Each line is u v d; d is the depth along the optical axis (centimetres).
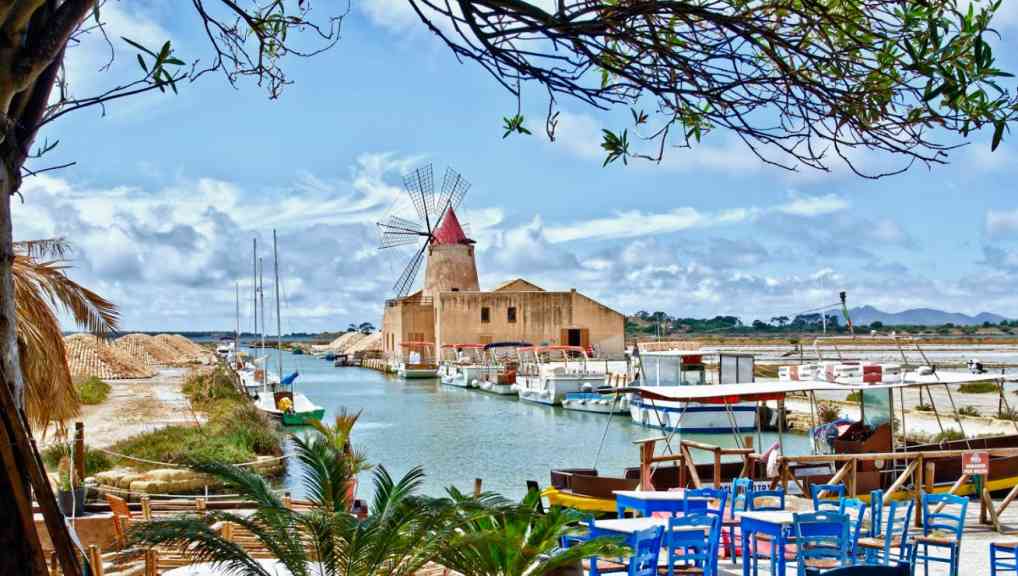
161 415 3303
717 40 347
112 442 2403
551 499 1599
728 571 963
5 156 386
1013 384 4800
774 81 345
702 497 999
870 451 1700
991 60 288
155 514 1273
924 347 10788
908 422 3091
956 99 310
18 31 350
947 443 1795
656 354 3578
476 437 3353
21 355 855
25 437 362
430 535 593
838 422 1830
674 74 352
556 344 7094
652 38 346
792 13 345
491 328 7125
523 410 4472
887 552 859
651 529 740
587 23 347
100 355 5738
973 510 1382
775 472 1461
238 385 4509
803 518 815
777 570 871
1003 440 1855
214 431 2681
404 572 598
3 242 382
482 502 623
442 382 6638
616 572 843
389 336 8931
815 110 345
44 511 363
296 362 12000
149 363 7781
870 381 1677
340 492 646
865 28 335
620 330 7162
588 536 866
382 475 663
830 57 336
